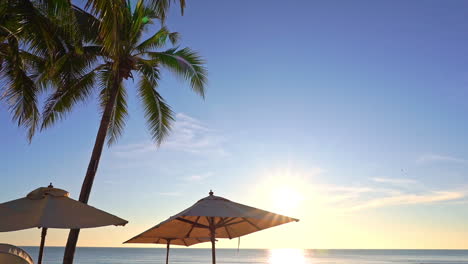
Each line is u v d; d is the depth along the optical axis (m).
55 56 12.96
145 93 15.95
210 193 8.14
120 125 16.61
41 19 11.20
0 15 10.70
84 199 12.70
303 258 168.38
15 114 12.25
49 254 177.38
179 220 8.88
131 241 9.46
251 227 9.41
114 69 13.92
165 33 15.94
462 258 161.00
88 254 197.62
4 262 6.46
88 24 13.86
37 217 6.99
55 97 14.82
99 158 13.30
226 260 151.50
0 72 11.72
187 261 139.88
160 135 15.97
